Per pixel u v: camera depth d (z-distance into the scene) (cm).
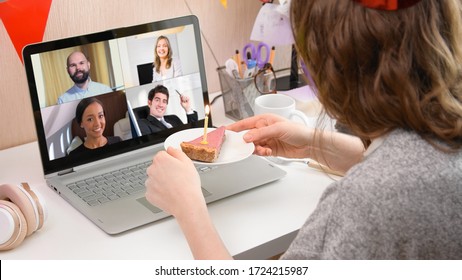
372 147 78
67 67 120
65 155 122
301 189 118
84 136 124
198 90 137
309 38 75
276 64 169
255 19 167
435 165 69
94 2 140
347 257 70
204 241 86
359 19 70
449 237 69
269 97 142
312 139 114
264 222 107
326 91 76
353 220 69
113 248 100
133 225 105
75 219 109
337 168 117
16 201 102
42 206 104
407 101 69
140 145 131
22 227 100
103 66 124
